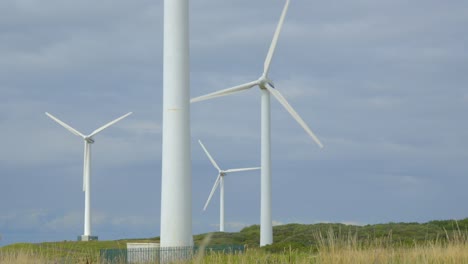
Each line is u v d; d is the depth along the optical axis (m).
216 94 56.47
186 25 33.50
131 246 35.84
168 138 32.91
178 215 32.47
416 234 51.19
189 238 32.59
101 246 51.75
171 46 33.22
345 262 15.34
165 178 32.84
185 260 23.91
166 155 32.94
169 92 33.09
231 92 56.31
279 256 19.81
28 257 22.36
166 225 32.53
